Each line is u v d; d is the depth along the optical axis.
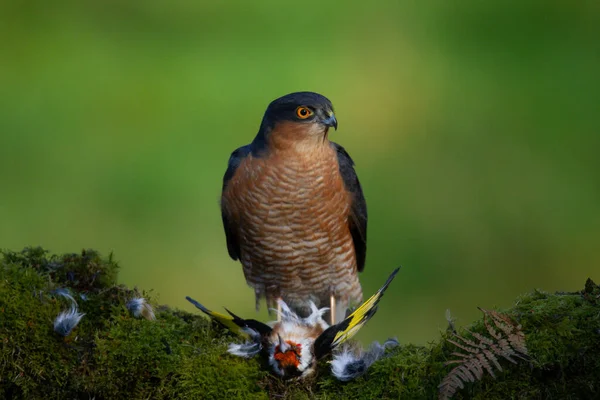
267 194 7.58
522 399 5.07
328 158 7.63
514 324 5.14
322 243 7.83
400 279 12.59
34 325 5.61
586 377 5.03
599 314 5.14
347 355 5.54
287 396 5.59
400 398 5.30
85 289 6.12
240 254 8.34
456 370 4.98
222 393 5.53
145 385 5.58
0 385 5.61
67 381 5.59
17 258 6.21
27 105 15.14
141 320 5.77
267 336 5.70
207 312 5.78
